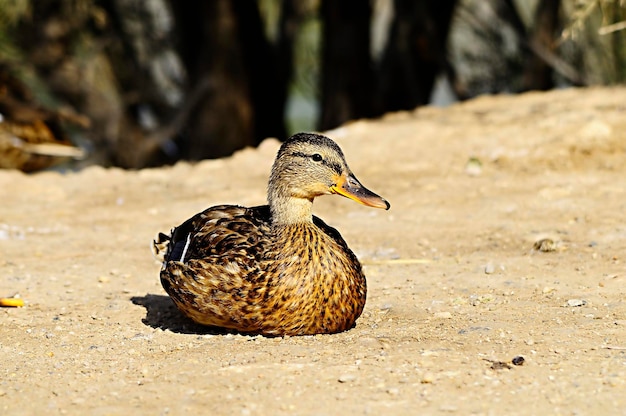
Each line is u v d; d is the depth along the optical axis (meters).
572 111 17.91
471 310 9.80
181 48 25.56
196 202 14.95
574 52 24.28
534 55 24.31
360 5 23.62
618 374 7.79
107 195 15.70
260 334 9.09
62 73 24.17
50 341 9.30
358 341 8.78
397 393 7.49
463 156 16.28
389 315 9.76
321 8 24.28
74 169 24.47
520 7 27.38
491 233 12.70
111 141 24.73
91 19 24.66
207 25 24.28
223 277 8.76
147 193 15.72
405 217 13.69
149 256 12.41
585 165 15.40
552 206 13.67
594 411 7.14
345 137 17.91
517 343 8.65
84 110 24.58
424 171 15.81
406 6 23.78
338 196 15.05
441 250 12.13
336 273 8.84
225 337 9.13
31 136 18.42
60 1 23.89
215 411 7.30
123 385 7.98
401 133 17.78
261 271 8.72
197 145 24.77
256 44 24.62
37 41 23.92
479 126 17.78
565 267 11.14
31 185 16.08
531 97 20.41
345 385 7.68
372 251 12.22
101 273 11.69
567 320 9.34
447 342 8.72
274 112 25.55
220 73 24.31
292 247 8.81
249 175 16.41
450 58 26.36
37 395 7.86
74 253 12.60
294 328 8.91
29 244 13.02
